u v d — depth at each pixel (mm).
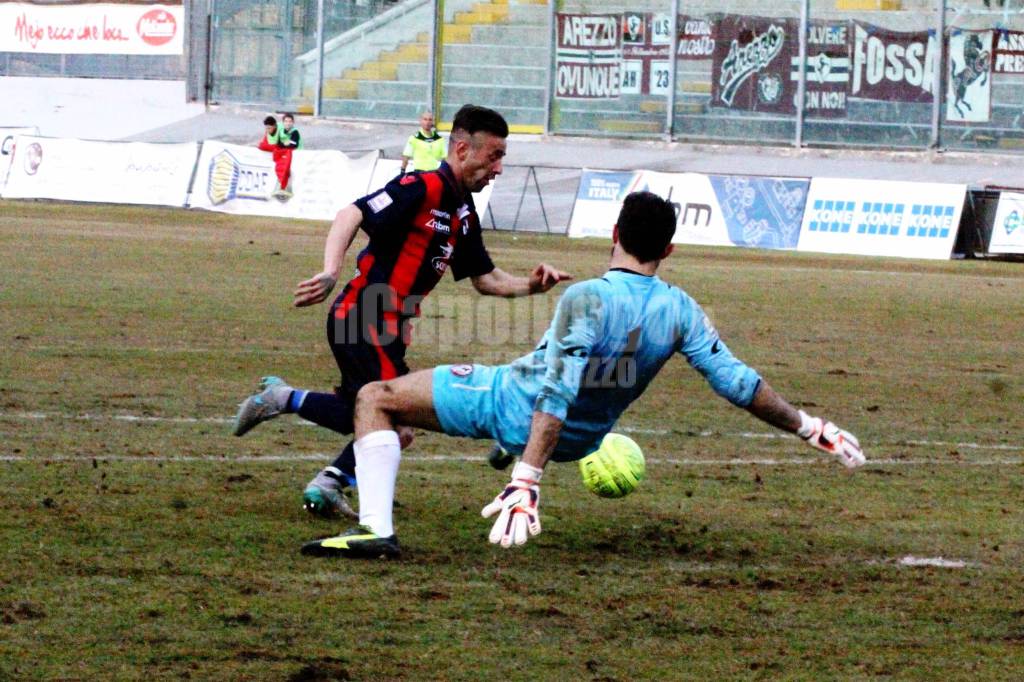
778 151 87312
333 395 16781
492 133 16281
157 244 56094
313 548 14969
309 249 56625
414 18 99000
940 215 62938
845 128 86250
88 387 25297
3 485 17609
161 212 74438
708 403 26453
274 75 104250
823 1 87000
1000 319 41656
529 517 13672
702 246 66625
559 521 17078
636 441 22516
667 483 19516
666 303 14375
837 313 42000
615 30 91938
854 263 59750
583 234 69938
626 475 16219
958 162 82625
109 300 38406
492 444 22016
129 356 29125
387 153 92312
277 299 40312
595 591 13984
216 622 12508
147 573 13984
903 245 63375
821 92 86750
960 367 32062
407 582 14070
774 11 88000
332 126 100750
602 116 93125
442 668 11500
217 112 106250
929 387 29047
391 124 98875
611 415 14719
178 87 107500
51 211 72188
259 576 14062
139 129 106125
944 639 12750
